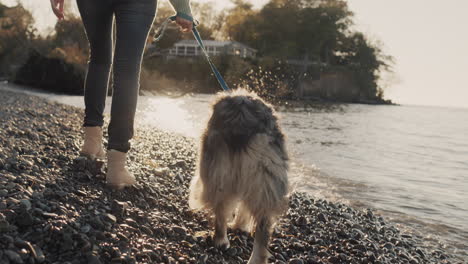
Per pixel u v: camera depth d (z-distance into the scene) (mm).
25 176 3264
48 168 3709
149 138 8656
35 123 7137
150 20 3373
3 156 3783
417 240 4957
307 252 3664
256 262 2949
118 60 3275
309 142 13992
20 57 48188
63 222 2549
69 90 34125
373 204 6457
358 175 8703
